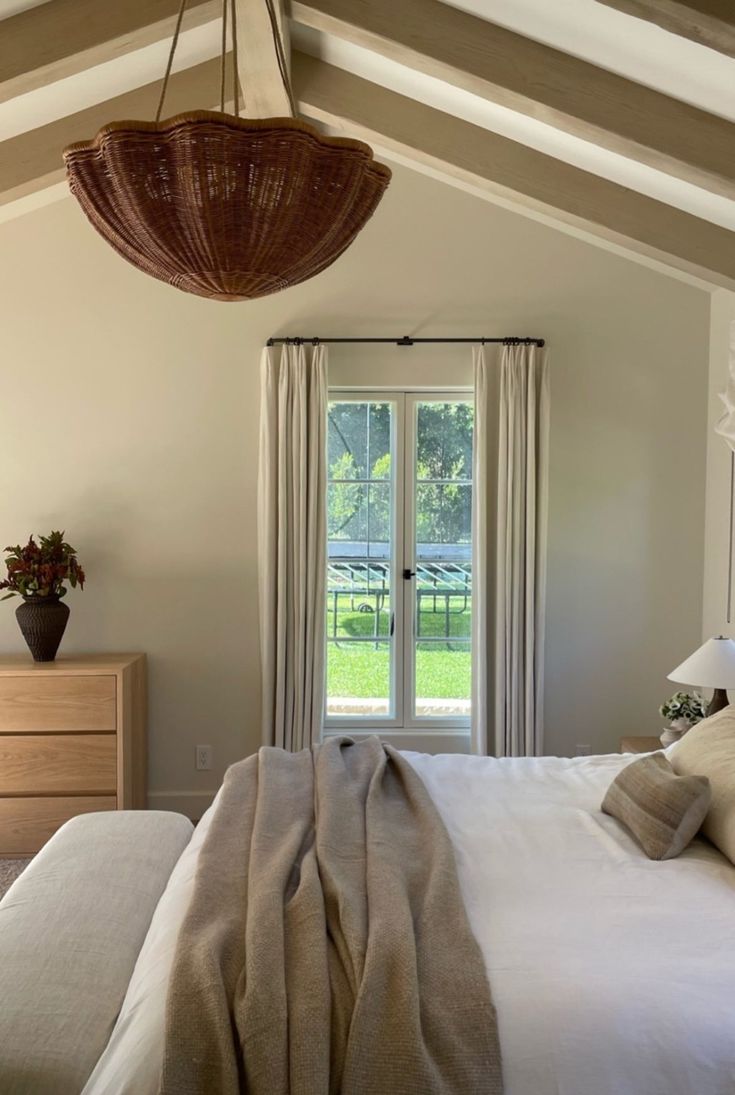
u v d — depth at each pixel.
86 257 4.44
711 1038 1.59
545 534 4.39
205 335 4.47
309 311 4.47
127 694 4.05
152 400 4.48
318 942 1.77
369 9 2.86
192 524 4.50
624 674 4.55
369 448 4.63
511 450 4.36
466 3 2.80
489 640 4.50
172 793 4.53
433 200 4.46
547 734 4.56
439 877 2.06
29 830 3.98
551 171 3.66
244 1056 1.55
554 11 2.64
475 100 3.41
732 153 2.85
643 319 4.49
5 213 4.31
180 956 1.74
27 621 4.07
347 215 1.83
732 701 4.04
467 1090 1.52
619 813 2.50
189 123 1.57
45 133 3.62
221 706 4.53
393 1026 1.58
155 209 1.68
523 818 2.57
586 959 1.78
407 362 4.48
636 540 4.54
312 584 4.38
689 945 1.84
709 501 4.48
